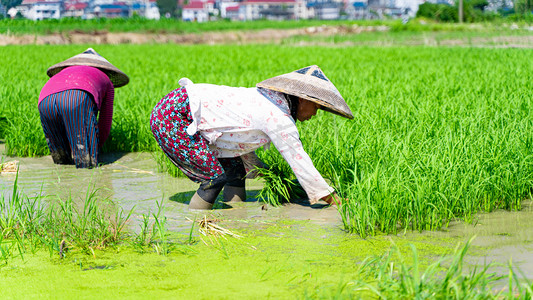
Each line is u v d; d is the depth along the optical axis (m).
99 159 6.98
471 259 3.61
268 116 4.45
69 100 6.25
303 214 4.75
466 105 7.46
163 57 19.50
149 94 9.52
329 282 3.29
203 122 4.52
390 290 2.93
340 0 124.19
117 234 4.10
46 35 33.31
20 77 12.73
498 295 2.87
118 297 3.14
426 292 2.90
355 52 21.12
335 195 4.66
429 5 45.06
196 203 4.82
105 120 6.91
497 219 4.46
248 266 3.57
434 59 16.78
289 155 4.50
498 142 5.34
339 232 4.23
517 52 17.20
